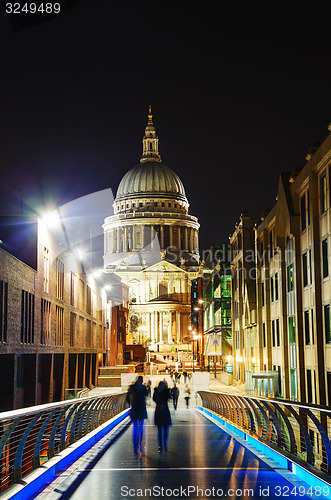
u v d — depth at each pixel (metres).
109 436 22.91
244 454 17.39
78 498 11.33
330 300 31.67
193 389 59.28
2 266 31.09
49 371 44.84
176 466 15.08
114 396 29.89
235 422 25.83
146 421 32.31
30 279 38.34
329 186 31.53
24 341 37.19
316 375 33.56
